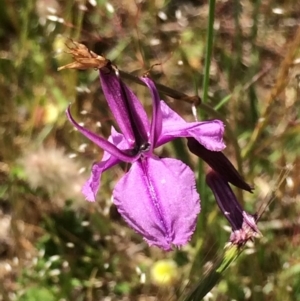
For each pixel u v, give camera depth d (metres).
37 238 0.10
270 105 0.08
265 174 0.10
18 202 0.10
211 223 0.09
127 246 0.10
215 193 0.06
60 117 0.10
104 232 0.10
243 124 0.10
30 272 0.09
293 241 0.09
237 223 0.06
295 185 0.09
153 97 0.05
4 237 0.10
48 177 0.09
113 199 0.05
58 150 0.10
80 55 0.05
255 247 0.08
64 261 0.09
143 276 0.08
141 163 0.05
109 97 0.06
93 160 0.10
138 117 0.06
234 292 0.09
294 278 0.09
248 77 0.10
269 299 0.09
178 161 0.05
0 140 0.10
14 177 0.10
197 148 0.06
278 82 0.08
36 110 0.10
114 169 0.10
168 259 0.10
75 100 0.10
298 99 0.10
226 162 0.06
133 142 0.05
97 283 0.09
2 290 0.09
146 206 0.05
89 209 0.09
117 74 0.05
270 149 0.10
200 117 0.08
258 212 0.06
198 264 0.08
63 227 0.10
